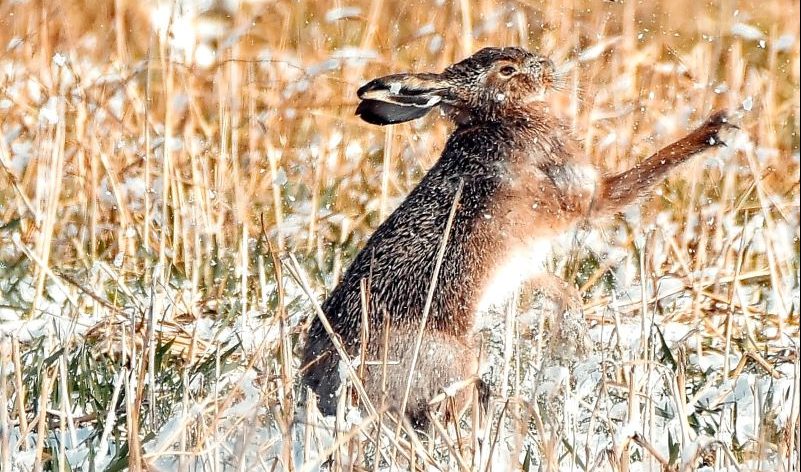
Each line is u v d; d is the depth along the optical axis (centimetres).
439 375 1705
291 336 1811
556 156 1947
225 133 2523
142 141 2644
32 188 2522
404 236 1802
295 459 1416
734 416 1535
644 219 2389
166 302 2072
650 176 1966
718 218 2342
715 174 2578
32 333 1898
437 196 1855
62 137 2200
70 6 3228
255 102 2831
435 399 1523
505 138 1939
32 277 2191
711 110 2812
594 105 2659
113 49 3125
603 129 2680
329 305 1759
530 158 1927
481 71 1953
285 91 2872
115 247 2334
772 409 1579
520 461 1436
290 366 1477
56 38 3092
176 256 2281
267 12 3322
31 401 1568
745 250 2178
